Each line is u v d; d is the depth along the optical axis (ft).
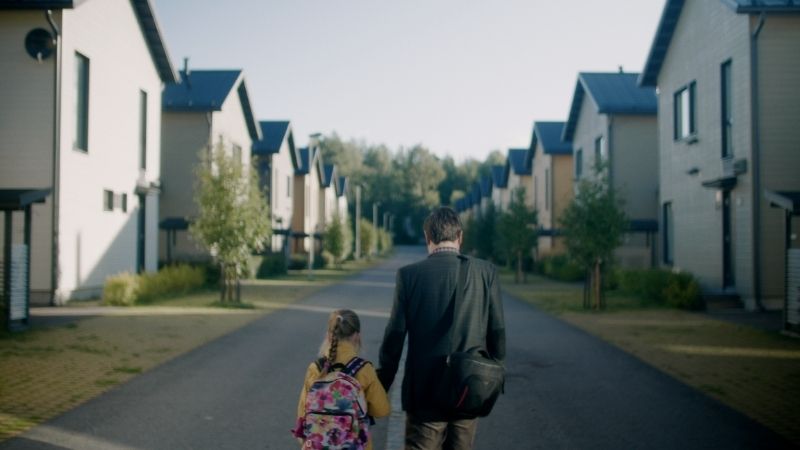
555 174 123.95
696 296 57.72
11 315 42.57
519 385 29.43
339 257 153.89
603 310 58.85
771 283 55.77
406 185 376.89
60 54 59.41
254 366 33.06
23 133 59.31
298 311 58.03
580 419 23.98
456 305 13.03
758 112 55.67
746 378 30.55
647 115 94.89
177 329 45.14
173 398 26.43
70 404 25.14
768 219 55.67
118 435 21.43
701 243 65.92
